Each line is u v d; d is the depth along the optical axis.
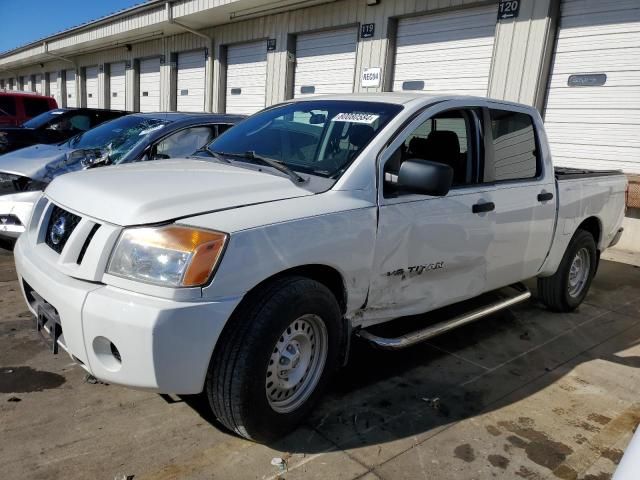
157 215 2.41
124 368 2.33
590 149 8.20
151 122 6.17
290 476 2.52
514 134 4.12
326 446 2.77
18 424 2.78
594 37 7.98
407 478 2.57
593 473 2.69
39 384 3.19
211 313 2.32
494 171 3.87
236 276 2.38
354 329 3.13
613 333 4.63
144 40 19.14
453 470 2.65
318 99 3.90
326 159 3.16
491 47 9.19
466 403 3.30
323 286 2.76
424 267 3.33
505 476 2.63
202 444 2.71
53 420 2.83
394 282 3.19
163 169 3.12
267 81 13.80
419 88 10.39
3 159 5.89
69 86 26.91
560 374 3.78
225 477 2.48
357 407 3.17
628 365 3.99
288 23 12.94
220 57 15.45
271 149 3.46
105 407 2.99
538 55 8.44
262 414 2.58
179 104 17.98
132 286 2.33
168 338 2.26
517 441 2.93
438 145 3.51
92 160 5.43
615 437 3.02
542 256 4.43
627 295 5.79
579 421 3.17
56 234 2.78
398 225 3.09
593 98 8.09
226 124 6.11
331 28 11.91
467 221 3.52
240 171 3.04
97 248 2.43
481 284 3.88
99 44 20.86
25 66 32.12
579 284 5.19
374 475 2.57
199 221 2.40
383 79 10.82
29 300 3.02
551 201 4.32
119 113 10.23
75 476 2.42
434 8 9.79
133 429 2.80
